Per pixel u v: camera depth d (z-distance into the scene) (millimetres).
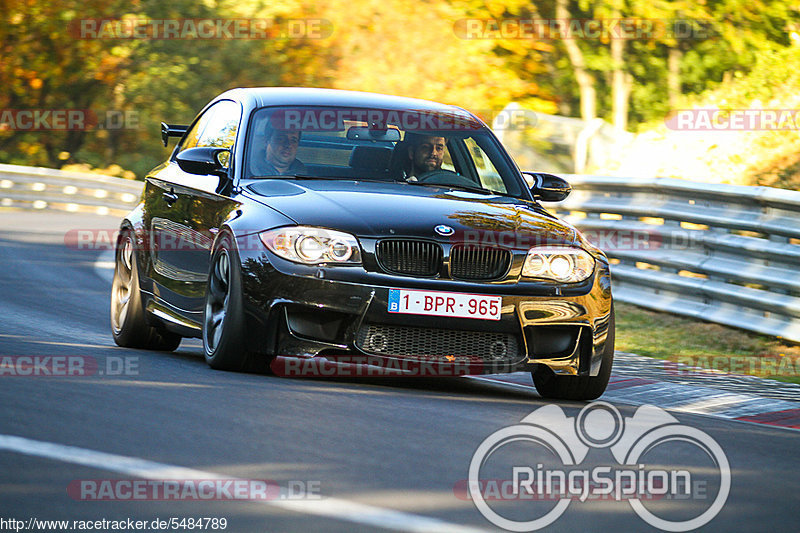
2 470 13133
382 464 14719
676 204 36344
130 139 121688
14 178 86688
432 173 24234
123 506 12062
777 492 14844
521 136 60188
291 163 23594
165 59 119750
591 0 103938
